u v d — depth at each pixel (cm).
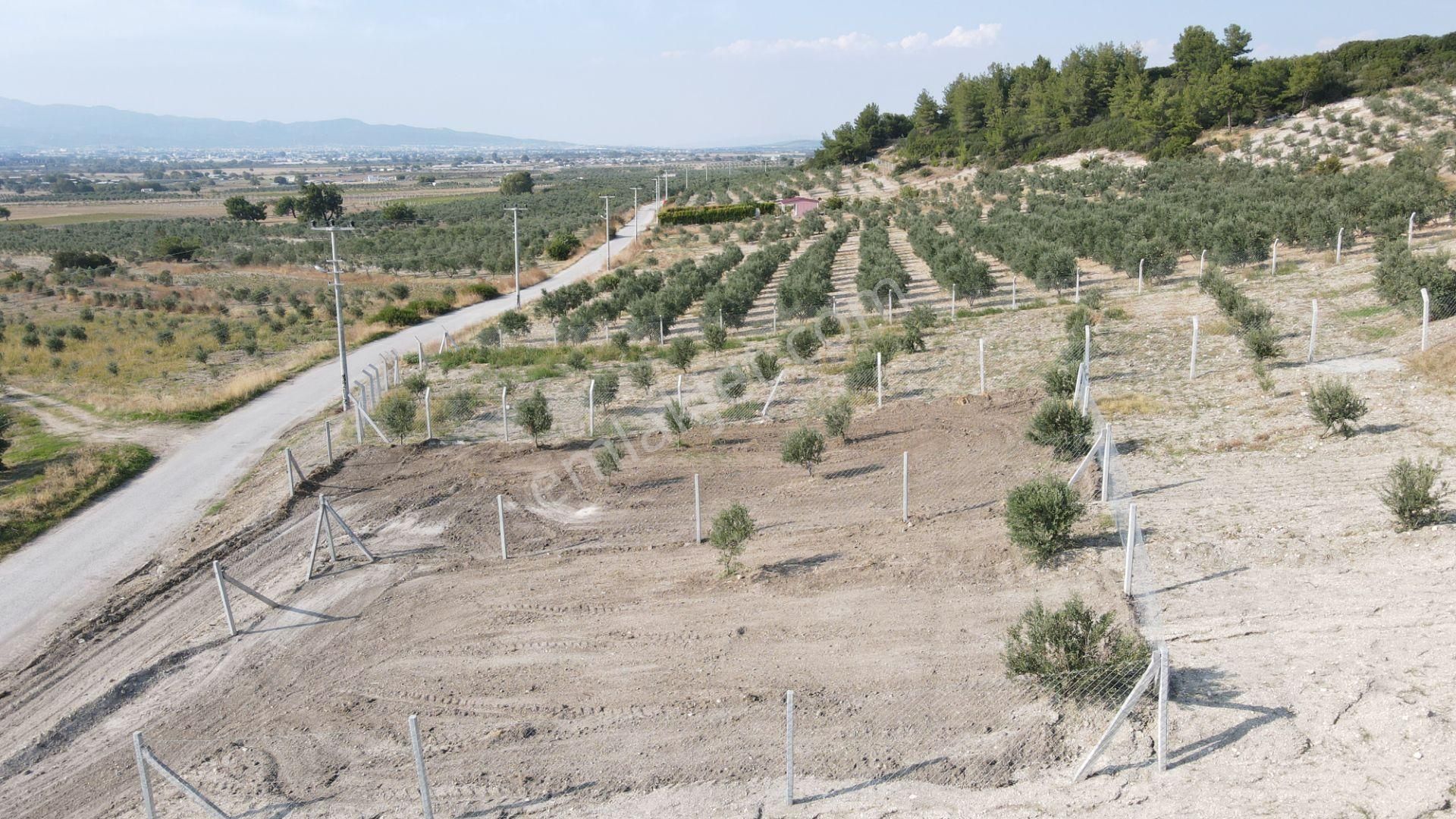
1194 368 2152
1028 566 1328
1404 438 1553
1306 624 1062
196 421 3055
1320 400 1622
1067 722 972
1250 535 1297
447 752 1045
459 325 5059
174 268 8588
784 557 1473
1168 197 5266
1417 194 3538
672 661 1191
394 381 3331
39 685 1354
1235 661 1014
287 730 1136
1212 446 1684
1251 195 4703
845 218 8238
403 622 1397
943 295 3844
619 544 1616
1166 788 845
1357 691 928
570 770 988
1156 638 1066
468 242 9606
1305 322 2369
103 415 3183
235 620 1475
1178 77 9794
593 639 1273
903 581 1337
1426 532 1218
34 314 6125
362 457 2300
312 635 1385
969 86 12069
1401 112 6550
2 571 1839
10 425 3050
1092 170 7806
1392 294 2267
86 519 2136
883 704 1039
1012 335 2798
